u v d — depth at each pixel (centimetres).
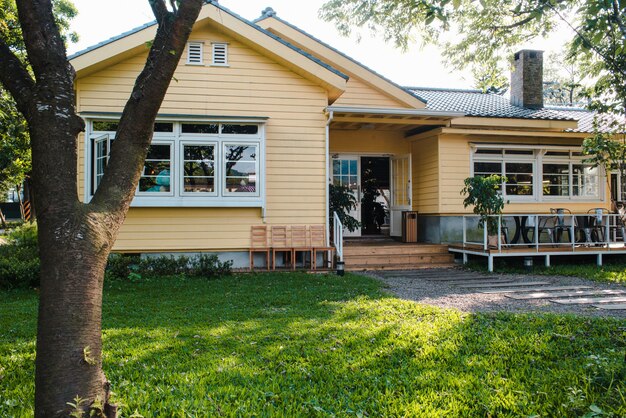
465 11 933
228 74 1105
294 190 1127
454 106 1495
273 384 399
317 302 738
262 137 1094
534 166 1392
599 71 861
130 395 372
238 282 932
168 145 1061
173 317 638
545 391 386
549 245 1232
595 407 332
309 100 1138
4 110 856
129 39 1023
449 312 659
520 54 1555
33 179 292
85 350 274
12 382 408
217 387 393
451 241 1315
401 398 372
